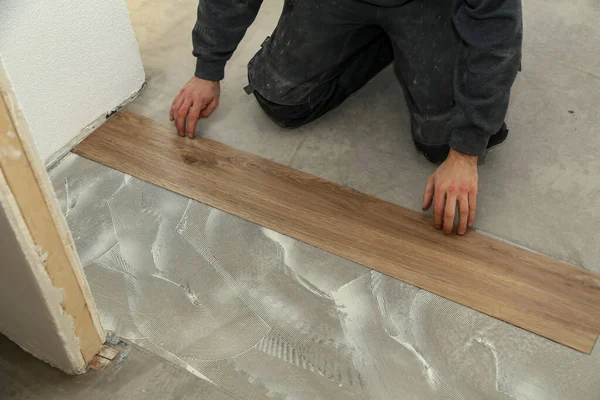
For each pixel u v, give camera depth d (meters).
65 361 1.37
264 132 2.07
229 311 1.60
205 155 1.98
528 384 1.46
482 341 1.54
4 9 1.59
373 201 1.86
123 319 1.57
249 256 1.72
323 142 2.04
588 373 1.48
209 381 1.43
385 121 2.10
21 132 0.94
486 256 1.72
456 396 1.44
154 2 2.54
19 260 1.09
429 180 1.79
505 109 1.61
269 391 1.44
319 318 1.58
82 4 1.80
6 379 1.40
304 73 1.92
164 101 2.16
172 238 1.76
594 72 2.24
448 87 1.76
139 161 1.96
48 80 1.81
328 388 1.45
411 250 1.73
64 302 1.22
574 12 2.47
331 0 1.74
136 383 1.40
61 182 1.90
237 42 1.91
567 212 1.83
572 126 2.07
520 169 1.94
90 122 2.03
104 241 1.75
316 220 1.81
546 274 1.68
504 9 1.44
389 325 1.58
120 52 2.03
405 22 1.72
